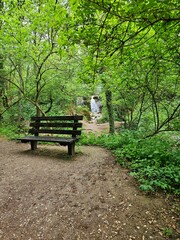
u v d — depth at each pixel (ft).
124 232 8.27
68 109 58.65
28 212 9.93
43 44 25.17
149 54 15.74
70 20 9.09
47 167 15.64
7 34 23.59
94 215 9.46
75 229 8.62
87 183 12.63
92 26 8.24
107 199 10.69
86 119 85.10
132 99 33.19
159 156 15.15
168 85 24.38
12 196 11.41
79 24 8.54
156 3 6.55
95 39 8.79
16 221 9.30
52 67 32.24
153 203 10.12
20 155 19.15
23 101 46.47
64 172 14.55
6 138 27.76
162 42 14.20
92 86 29.53
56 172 14.58
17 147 22.57
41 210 10.05
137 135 24.49
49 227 8.82
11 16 23.36
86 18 7.86
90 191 11.61
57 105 51.31
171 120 25.11
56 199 10.96
